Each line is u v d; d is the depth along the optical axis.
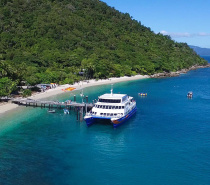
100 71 142.38
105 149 45.16
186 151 43.53
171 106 78.69
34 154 43.00
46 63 135.88
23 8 196.75
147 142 48.19
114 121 55.19
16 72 95.12
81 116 62.78
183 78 158.12
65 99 88.38
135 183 33.91
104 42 196.12
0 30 167.12
